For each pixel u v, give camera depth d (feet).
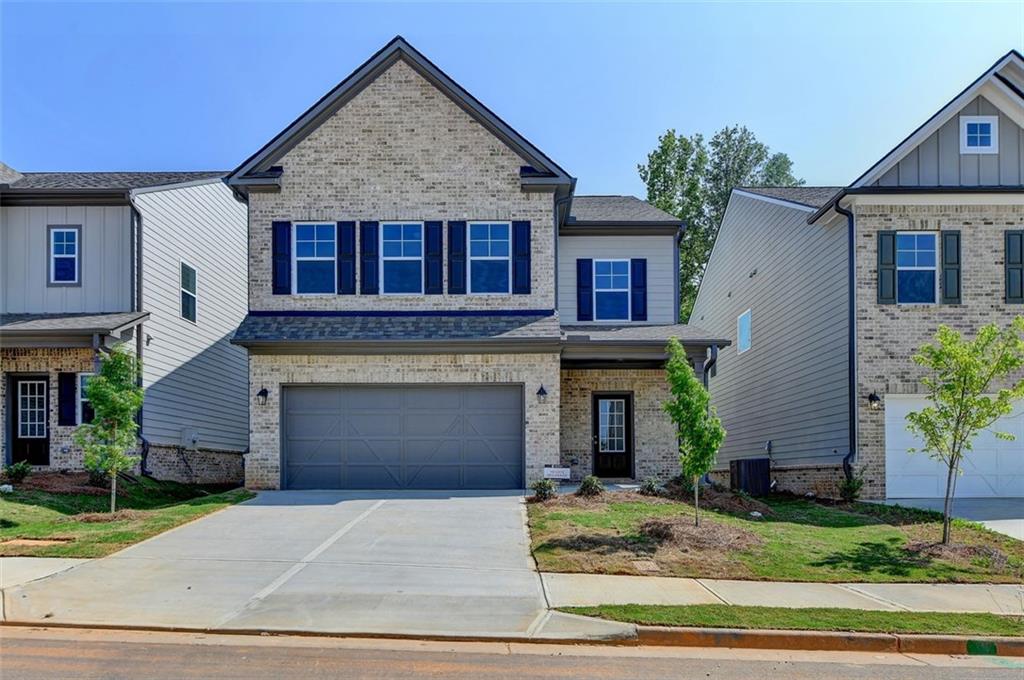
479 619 28.86
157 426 68.03
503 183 62.95
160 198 69.36
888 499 58.08
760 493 66.74
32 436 63.36
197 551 38.45
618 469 69.15
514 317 61.93
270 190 62.64
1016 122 60.08
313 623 28.27
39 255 65.57
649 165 141.38
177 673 23.25
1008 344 42.04
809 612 30.30
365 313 62.13
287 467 60.08
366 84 63.57
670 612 29.58
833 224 63.31
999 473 58.34
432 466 60.29
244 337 59.00
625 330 67.36
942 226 59.47
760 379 82.07
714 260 101.35
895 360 58.95
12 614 29.01
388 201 62.75
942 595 33.99
